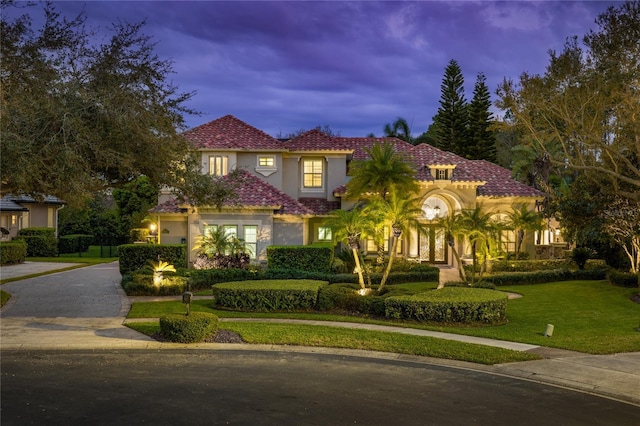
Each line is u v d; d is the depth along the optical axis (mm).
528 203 37000
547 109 22719
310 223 34062
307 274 26797
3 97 16531
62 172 15734
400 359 13883
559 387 11656
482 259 26188
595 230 29156
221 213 31141
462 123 56688
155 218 38375
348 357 14000
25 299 22750
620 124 22438
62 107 16234
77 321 18078
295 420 9180
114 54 18078
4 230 43094
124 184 21031
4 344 14656
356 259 22141
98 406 9758
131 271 27125
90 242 56812
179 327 15039
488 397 10773
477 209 25875
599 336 17000
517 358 13844
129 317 18906
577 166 22766
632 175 25578
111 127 17188
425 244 35812
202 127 35562
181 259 28281
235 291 20812
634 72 20891
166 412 9477
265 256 31047
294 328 16906
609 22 21031
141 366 12719
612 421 9516
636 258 30031
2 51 16938
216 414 9406
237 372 12297
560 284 29281
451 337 16484
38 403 9898
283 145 35125
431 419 9383
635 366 13250
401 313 19312
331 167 35562
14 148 14703
